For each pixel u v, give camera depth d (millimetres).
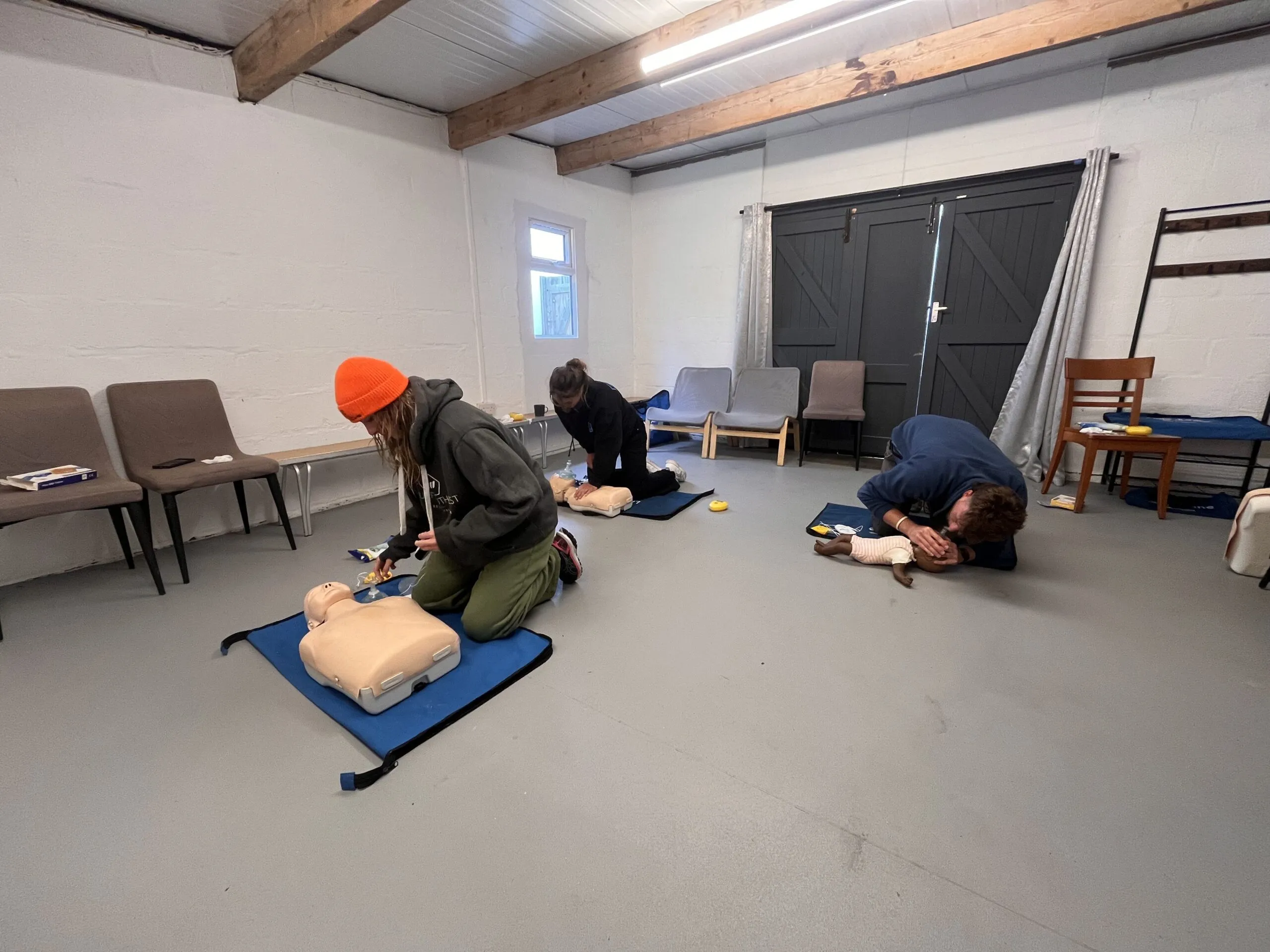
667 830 1124
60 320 2404
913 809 1165
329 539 2859
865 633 1858
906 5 2785
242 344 2977
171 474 2332
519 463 1654
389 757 1289
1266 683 1570
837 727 1410
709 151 5043
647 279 5695
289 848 1090
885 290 4480
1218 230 3246
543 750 1343
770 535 2801
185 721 1459
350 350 3467
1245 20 2979
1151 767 1268
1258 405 3275
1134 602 2051
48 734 1413
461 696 1514
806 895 990
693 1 2629
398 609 1637
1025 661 1688
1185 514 3080
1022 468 3908
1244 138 3115
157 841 1107
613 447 3037
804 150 4609
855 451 4379
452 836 1116
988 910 959
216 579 2363
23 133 2256
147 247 2613
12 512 1860
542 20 2742
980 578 2271
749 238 4906
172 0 2375
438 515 1821
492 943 915
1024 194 3830
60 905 982
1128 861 1044
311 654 1530
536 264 4707
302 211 3152
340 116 3277
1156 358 3508
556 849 1085
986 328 4117
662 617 1976
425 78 3277
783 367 4996
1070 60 3420
